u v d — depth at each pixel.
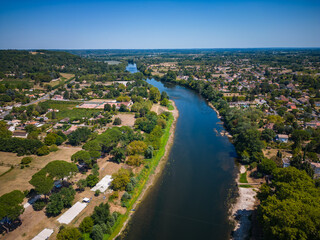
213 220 80.44
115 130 126.69
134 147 115.00
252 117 166.62
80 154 98.69
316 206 60.09
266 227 61.69
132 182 94.81
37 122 169.12
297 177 74.62
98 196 87.19
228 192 95.44
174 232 75.00
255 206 85.75
